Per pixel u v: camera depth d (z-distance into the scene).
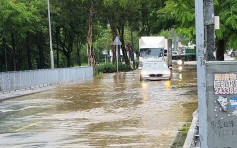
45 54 64.62
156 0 37.12
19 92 27.84
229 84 6.62
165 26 45.16
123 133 12.26
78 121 14.78
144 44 46.41
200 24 6.63
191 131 11.25
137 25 70.81
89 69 45.12
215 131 6.66
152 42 46.44
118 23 60.66
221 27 12.68
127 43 82.25
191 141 10.03
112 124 13.91
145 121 14.31
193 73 44.53
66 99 22.56
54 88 30.88
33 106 20.02
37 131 13.05
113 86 29.95
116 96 22.91
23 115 16.97
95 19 55.00
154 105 18.56
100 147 10.48
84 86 31.33
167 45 47.41
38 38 55.00
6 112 18.16
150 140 11.16
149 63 34.97
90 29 48.31
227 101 6.62
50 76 35.12
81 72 42.50
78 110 17.72
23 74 30.39
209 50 8.88
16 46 55.00
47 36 56.75
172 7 14.04
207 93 6.66
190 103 18.94
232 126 6.63
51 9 48.19
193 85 28.69
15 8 37.19
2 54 58.12
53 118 15.72
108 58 85.38
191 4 13.31
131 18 57.62
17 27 41.66
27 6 44.44
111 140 11.31
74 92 26.70
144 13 56.78
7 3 36.03
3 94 26.41
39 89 30.08
